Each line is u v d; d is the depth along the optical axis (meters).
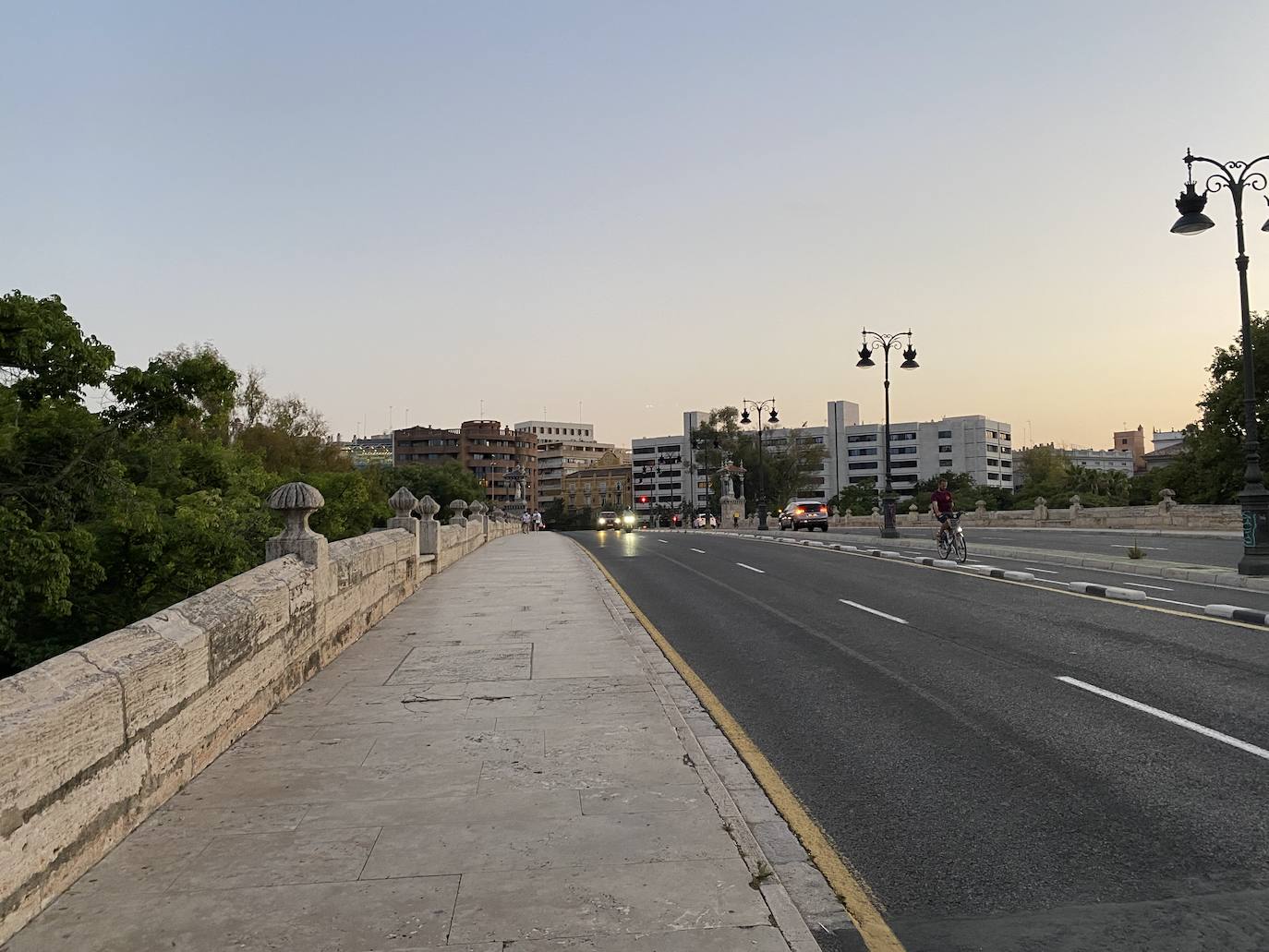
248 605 6.41
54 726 3.69
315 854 4.07
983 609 12.53
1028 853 4.25
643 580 19.09
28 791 3.48
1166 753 5.71
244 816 4.57
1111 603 12.77
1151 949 3.33
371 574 11.32
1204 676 7.86
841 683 8.12
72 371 14.64
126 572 15.55
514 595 15.06
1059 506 75.12
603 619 11.98
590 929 3.34
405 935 3.30
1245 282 15.69
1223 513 31.61
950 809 4.87
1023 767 5.54
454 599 14.38
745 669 8.92
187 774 5.14
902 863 4.17
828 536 37.28
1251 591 14.12
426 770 5.32
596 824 4.42
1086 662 8.64
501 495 160.25
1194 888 3.83
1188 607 12.10
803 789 5.27
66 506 14.16
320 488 30.48
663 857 4.01
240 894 3.67
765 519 58.16
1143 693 7.32
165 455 18.59
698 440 113.50
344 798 4.84
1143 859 4.15
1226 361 48.88
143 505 15.14
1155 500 56.94
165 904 3.58
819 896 3.84
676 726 6.38
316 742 5.96
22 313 13.47
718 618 12.77
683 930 3.33
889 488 32.72
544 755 5.61
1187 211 15.86
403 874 3.85
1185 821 4.59
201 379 16.17
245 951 3.21
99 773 4.07
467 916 3.45
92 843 3.99
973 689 7.69
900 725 6.63
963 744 6.08
